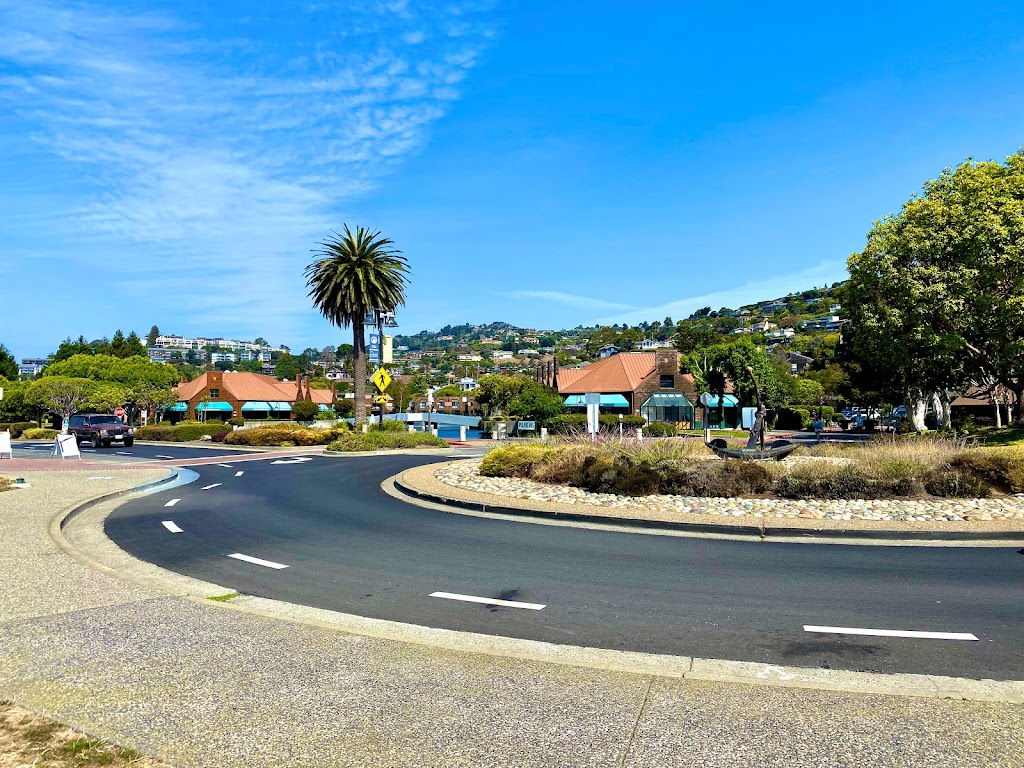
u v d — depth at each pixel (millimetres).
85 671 5004
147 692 4637
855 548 10000
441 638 6176
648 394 60094
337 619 6773
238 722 4191
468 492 15922
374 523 12711
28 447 40688
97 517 13500
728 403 61719
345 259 42312
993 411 59156
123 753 3807
